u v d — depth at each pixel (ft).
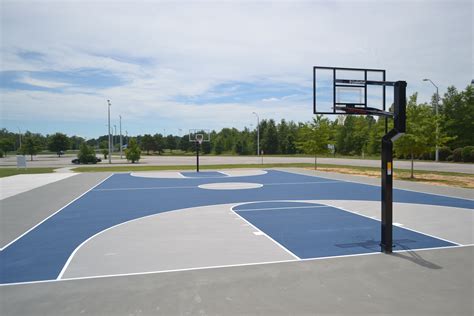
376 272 18.69
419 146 66.95
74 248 23.94
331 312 14.17
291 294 15.94
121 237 26.89
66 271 19.30
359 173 87.92
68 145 279.90
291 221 32.40
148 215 35.76
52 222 32.60
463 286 16.72
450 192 50.96
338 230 28.73
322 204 41.93
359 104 28.02
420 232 27.61
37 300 15.55
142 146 317.83
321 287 16.72
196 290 16.47
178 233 27.99
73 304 15.08
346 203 42.57
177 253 22.52
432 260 20.65
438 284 16.99
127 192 53.93
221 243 24.89
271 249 23.29
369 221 32.27
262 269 19.31
